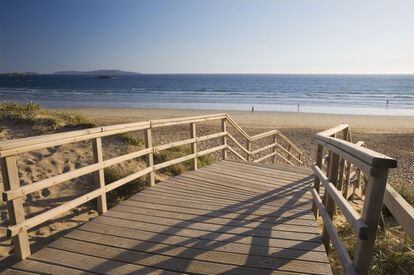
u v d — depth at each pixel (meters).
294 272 2.89
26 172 5.88
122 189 5.46
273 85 100.00
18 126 8.55
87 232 3.64
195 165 6.71
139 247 3.31
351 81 130.38
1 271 2.96
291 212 4.40
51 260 3.06
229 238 3.55
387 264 3.40
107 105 39.81
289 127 22.03
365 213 2.14
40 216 3.28
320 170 4.06
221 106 40.03
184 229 3.77
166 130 18.58
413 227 1.86
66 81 135.50
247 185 5.72
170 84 108.88
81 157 6.72
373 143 16.27
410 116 30.03
